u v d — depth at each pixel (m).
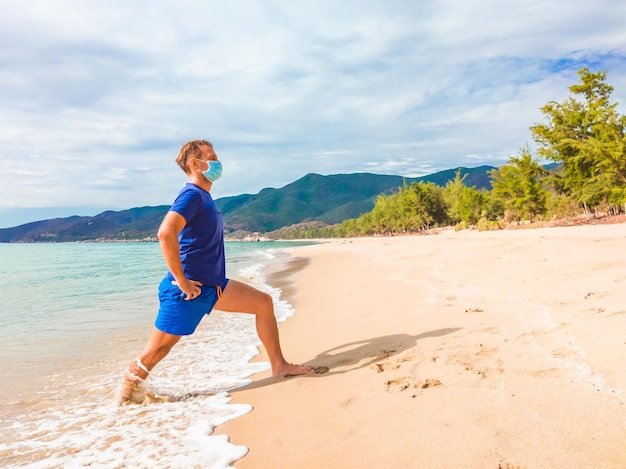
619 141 28.08
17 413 3.36
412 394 3.05
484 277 8.03
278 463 2.36
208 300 3.74
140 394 3.55
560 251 10.89
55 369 4.59
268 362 4.60
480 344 3.95
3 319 7.70
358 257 22.03
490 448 2.20
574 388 2.76
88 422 3.16
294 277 14.30
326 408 3.06
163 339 3.62
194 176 3.89
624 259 7.74
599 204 32.78
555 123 33.91
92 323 7.25
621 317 4.05
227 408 3.30
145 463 2.48
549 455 2.06
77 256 41.97
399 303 6.75
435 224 80.06
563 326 4.08
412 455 2.24
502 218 55.53
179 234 3.68
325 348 4.73
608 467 1.91
